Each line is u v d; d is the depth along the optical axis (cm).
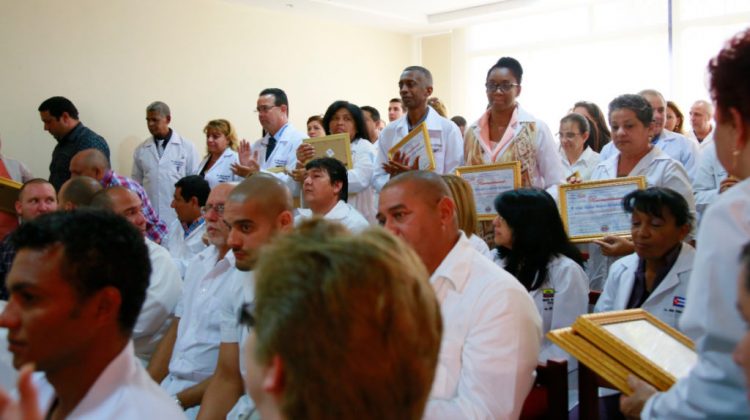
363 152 417
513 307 154
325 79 828
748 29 107
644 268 232
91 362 116
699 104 513
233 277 200
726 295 99
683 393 110
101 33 614
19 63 564
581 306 237
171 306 244
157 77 657
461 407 145
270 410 72
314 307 66
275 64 768
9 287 113
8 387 167
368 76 886
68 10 591
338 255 68
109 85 621
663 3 739
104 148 554
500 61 336
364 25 869
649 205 217
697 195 334
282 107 464
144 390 118
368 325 66
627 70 772
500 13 816
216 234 235
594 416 166
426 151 325
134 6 636
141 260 120
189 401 211
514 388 150
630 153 309
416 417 71
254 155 471
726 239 101
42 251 112
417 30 916
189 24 682
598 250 337
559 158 338
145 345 248
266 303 68
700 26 716
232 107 725
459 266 162
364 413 67
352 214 323
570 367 228
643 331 146
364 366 66
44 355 113
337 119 431
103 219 117
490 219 310
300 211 338
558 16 817
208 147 561
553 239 240
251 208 186
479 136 344
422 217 159
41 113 541
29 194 297
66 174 538
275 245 72
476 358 151
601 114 469
